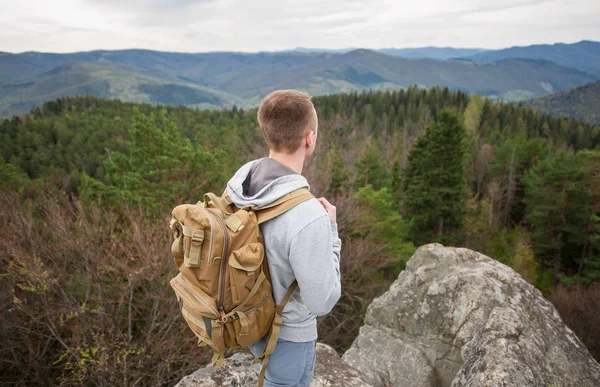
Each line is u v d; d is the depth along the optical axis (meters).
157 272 8.34
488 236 34.78
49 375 10.58
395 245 17.64
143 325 10.01
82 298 9.70
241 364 2.84
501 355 2.89
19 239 9.27
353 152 32.69
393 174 39.84
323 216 1.16
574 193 32.12
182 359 8.70
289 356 1.36
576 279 28.81
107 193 14.34
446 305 4.46
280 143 1.28
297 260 1.13
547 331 3.42
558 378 2.91
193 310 1.19
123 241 9.39
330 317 14.51
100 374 7.88
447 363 4.21
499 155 54.22
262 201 1.18
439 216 32.19
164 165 15.41
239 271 1.13
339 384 2.76
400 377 4.27
